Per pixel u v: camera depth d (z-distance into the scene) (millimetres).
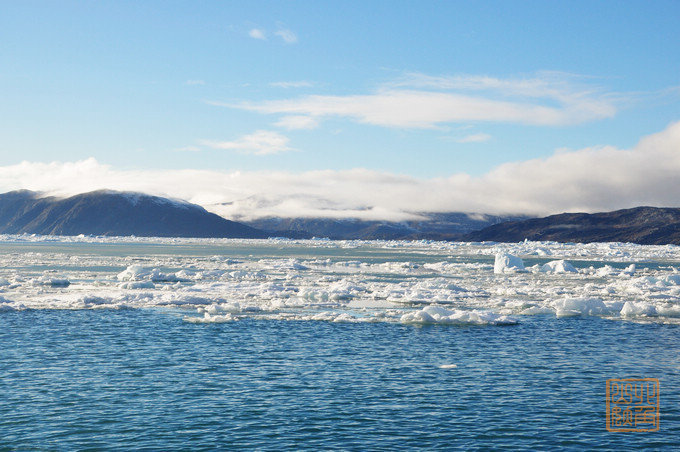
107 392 21984
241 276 70938
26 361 26516
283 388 22719
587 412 20172
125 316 39250
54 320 37188
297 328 35625
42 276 65875
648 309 41875
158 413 19750
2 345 29750
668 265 124188
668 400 21547
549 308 44312
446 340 32344
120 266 89938
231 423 18859
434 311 39594
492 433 18141
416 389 22750
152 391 22172
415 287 58156
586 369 26062
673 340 32750
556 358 28188
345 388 22812
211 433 18000
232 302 47281
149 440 17438
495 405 20828
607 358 28219
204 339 31922
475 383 23672
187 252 166125
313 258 138500
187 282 64562
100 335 32594
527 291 57312
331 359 27656
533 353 29250
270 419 19234
